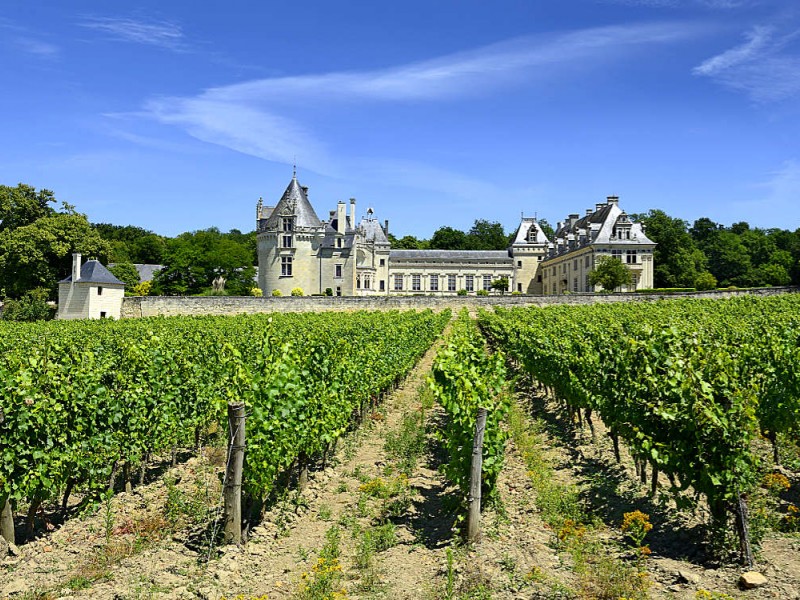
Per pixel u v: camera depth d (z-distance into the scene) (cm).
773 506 876
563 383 1496
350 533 874
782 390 1057
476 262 9944
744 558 716
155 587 704
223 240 8144
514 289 10012
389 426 1548
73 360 1140
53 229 5972
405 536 854
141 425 1093
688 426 784
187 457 1336
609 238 7675
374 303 5812
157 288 7219
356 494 1045
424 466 1206
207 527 888
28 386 876
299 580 723
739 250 9862
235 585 716
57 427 914
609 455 1226
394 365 1878
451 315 5603
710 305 3641
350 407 1320
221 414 1001
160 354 1233
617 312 3288
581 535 805
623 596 636
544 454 1252
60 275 6156
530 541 802
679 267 8369
